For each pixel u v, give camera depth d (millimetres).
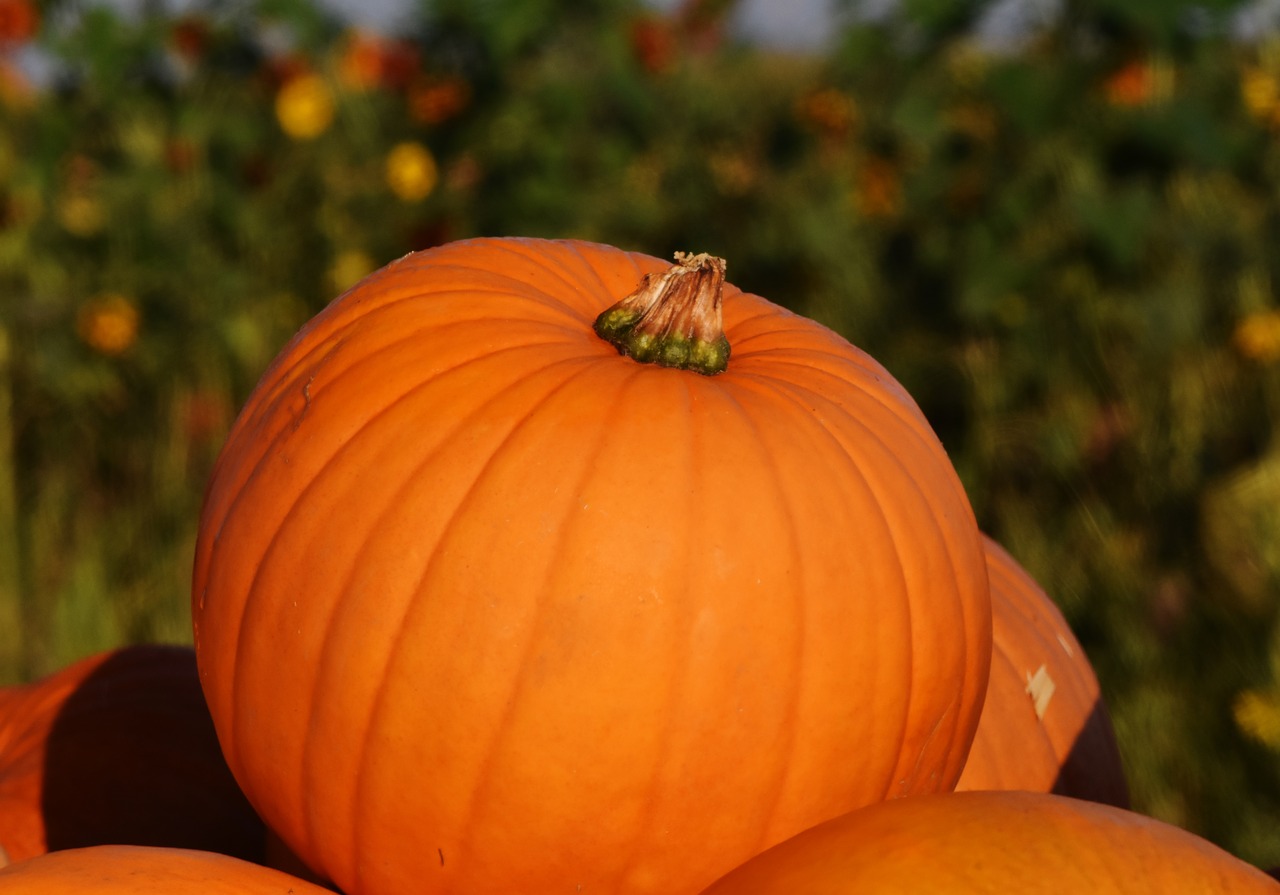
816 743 1441
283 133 4965
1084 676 2148
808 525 1441
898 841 1302
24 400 4141
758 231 4973
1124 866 1249
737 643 1392
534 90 5207
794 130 5469
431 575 1396
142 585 3736
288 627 1454
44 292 4258
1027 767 1931
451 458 1427
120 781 2035
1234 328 4297
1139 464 4004
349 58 5348
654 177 5312
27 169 4613
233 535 1527
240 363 4305
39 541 3826
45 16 4863
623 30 5562
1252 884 1278
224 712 1545
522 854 1417
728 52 6875
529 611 1375
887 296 4691
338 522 1442
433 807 1415
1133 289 4355
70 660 3420
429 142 5188
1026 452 4180
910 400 1699
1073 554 3875
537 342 1535
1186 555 3826
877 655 1466
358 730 1423
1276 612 3574
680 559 1387
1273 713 3344
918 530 1532
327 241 4730
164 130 4816
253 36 5207
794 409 1524
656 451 1421
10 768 2078
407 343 1530
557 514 1393
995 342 4410
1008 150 4785
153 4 5078
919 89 5113
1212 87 5309
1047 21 4781
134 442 4117
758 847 1454
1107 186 4551
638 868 1434
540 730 1376
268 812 1560
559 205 4953
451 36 5293
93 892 1302
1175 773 3365
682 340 1562
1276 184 4906
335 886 1584
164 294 4281
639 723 1380
